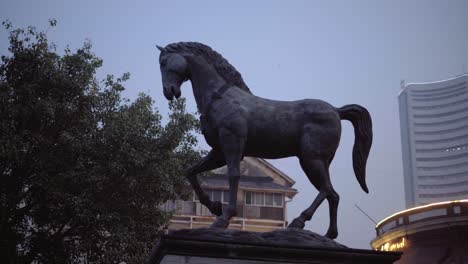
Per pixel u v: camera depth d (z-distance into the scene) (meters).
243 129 6.43
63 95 14.83
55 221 14.14
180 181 15.24
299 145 6.61
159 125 15.53
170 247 5.44
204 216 24.44
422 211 19.88
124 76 15.87
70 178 13.77
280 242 5.86
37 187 14.13
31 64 14.79
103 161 14.23
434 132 92.56
